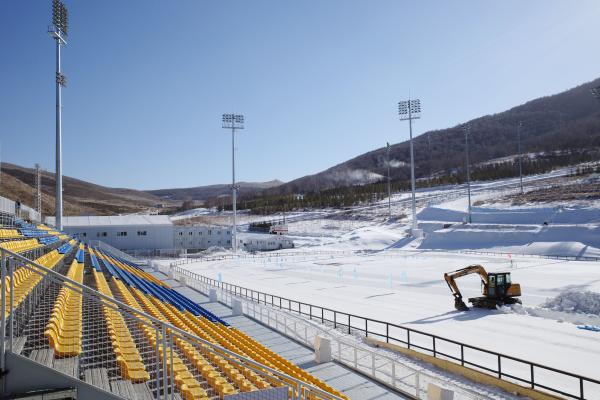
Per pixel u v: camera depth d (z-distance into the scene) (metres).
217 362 14.93
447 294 40.06
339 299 38.06
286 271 62.19
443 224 103.31
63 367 9.78
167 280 46.09
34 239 32.38
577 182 111.44
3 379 7.58
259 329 23.59
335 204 170.75
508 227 88.38
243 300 33.06
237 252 94.94
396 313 31.53
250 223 152.62
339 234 122.38
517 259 67.38
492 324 27.31
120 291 26.41
